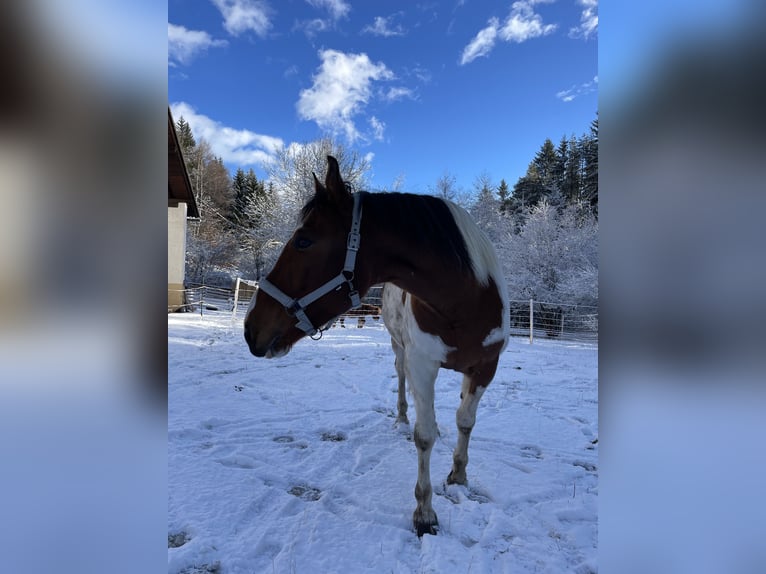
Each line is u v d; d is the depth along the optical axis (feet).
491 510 7.12
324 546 6.02
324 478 8.28
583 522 6.93
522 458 9.61
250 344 5.92
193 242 77.66
